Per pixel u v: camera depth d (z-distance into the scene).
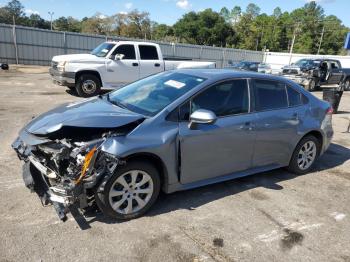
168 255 3.01
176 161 3.67
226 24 94.31
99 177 3.19
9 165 4.73
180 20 97.44
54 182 3.31
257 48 102.12
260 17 103.94
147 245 3.13
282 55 40.22
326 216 3.95
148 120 3.52
